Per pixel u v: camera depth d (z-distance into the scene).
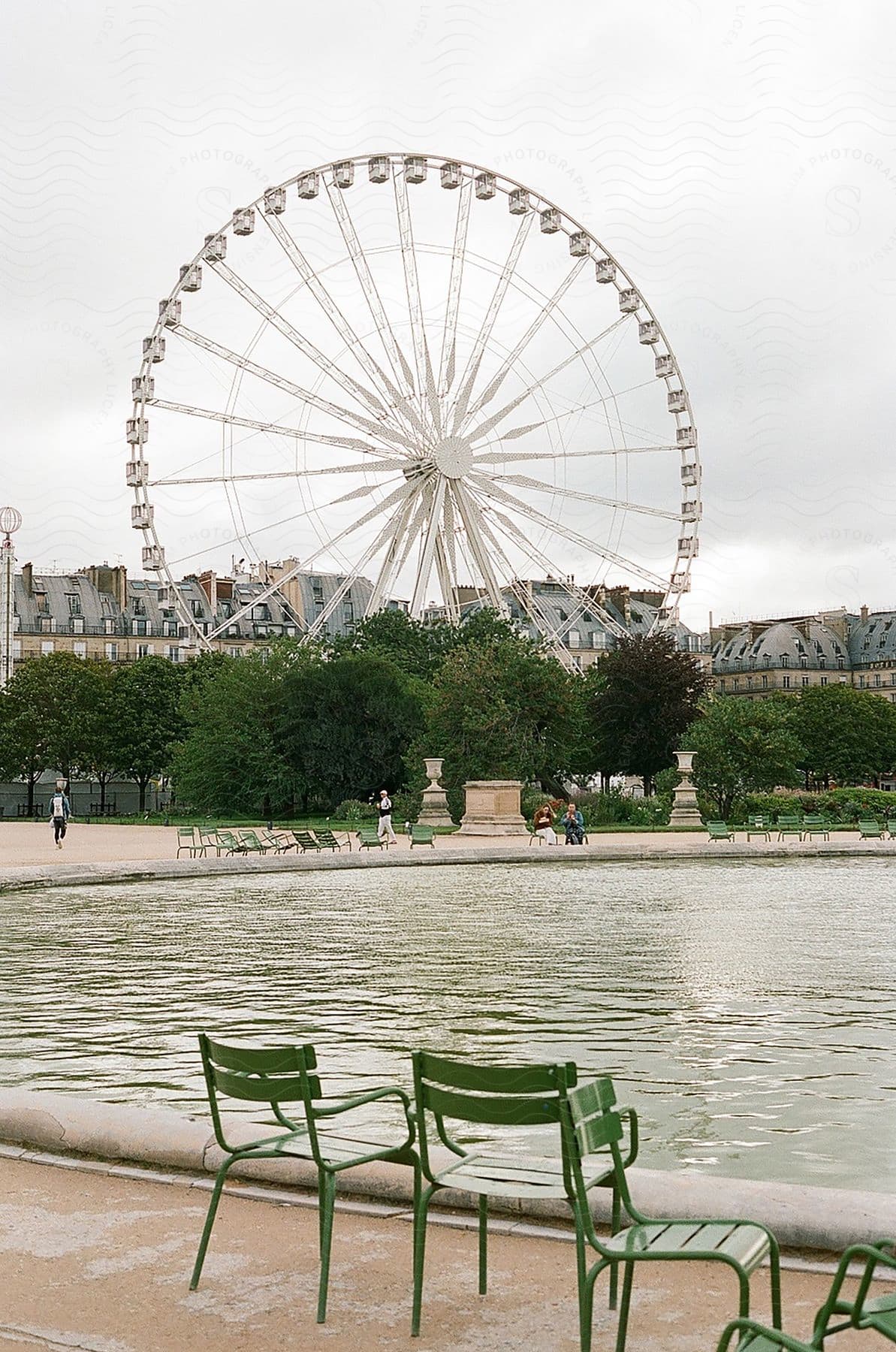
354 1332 6.24
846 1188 8.98
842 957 20.34
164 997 16.86
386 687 70.00
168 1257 7.16
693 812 61.44
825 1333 5.20
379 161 71.38
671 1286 6.75
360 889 32.69
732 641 177.50
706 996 16.78
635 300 76.88
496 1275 6.91
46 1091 11.86
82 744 99.44
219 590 148.12
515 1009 15.91
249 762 68.94
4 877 31.31
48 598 139.12
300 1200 8.03
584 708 73.19
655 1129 10.61
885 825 51.50
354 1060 13.10
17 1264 7.01
